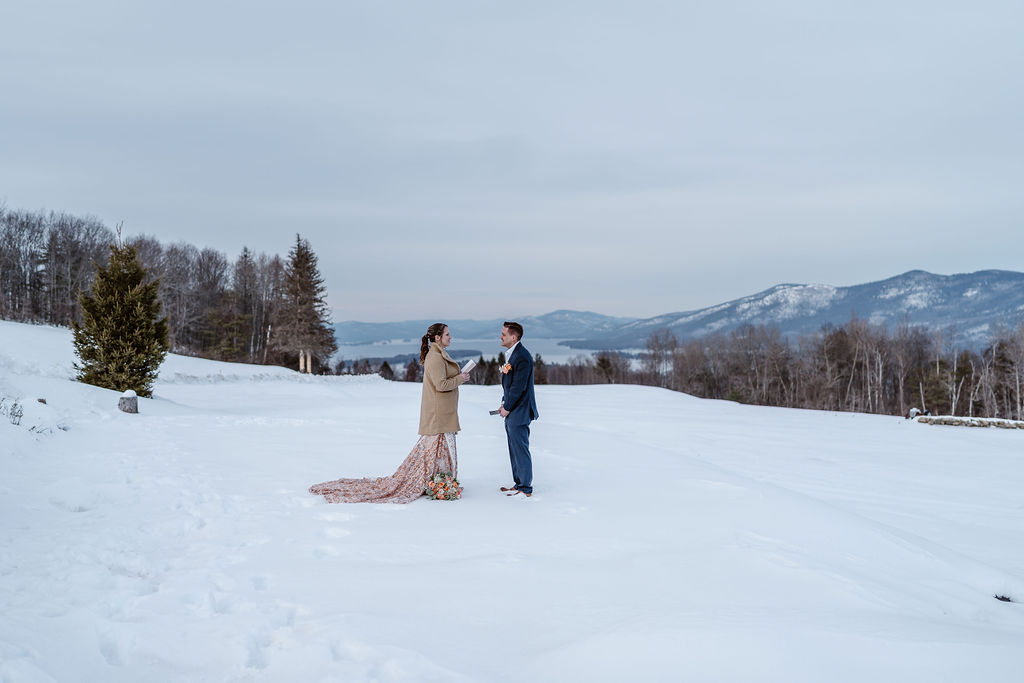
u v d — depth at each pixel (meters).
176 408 16.77
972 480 10.52
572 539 5.25
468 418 14.48
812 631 3.12
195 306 71.81
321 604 3.85
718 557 4.76
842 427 19.33
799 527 5.70
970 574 5.07
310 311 55.69
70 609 3.71
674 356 91.00
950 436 17.36
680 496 6.84
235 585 4.17
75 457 8.67
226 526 5.62
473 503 6.52
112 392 15.67
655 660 2.94
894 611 3.83
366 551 4.93
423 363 6.88
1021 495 9.37
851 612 3.69
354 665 3.05
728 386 86.31
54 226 72.50
